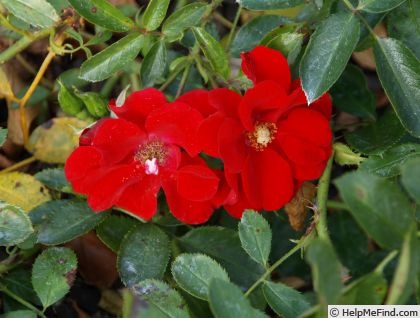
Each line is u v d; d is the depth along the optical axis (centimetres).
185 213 32
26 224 34
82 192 32
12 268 38
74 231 35
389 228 24
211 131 30
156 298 31
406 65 32
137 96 31
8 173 38
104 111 35
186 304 32
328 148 32
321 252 22
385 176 34
